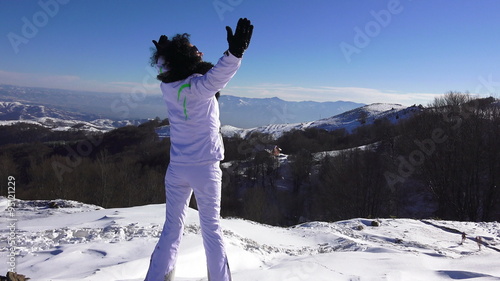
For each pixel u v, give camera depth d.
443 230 12.77
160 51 2.68
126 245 5.76
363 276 5.12
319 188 39.56
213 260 2.74
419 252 9.03
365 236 11.61
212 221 2.75
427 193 35.53
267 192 39.59
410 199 35.59
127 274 4.37
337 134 62.88
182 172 2.70
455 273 5.88
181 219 2.85
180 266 5.11
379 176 34.22
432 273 5.89
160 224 8.77
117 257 5.09
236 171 41.28
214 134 2.70
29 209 13.20
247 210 34.94
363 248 9.27
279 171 43.12
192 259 5.41
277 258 7.51
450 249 9.96
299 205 38.84
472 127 31.44
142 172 34.50
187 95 2.58
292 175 42.03
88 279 3.79
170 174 2.80
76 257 5.02
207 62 2.78
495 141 30.38
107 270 4.21
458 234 12.19
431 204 34.38
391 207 33.81
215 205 2.75
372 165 34.62
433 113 33.88
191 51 2.67
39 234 7.11
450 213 31.64
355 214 34.31
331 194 36.19
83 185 30.14
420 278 5.55
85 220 9.77
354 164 35.47
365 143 51.94
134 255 5.25
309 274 4.82
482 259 7.75
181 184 2.78
